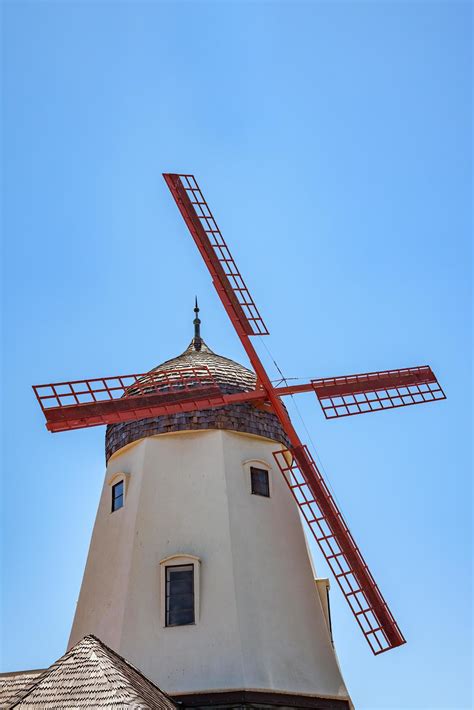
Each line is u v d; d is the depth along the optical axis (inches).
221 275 1130.7
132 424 1112.2
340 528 1077.1
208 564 1007.0
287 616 1013.8
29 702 721.6
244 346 1112.2
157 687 869.2
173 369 1144.8
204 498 1045.8
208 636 967.0
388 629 1051.9
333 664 1022.4
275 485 1095.6
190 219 1141.1
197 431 1085.1
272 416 1128.8
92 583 1065.5
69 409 1031.0
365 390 1202.6
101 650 786.8
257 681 943.7
